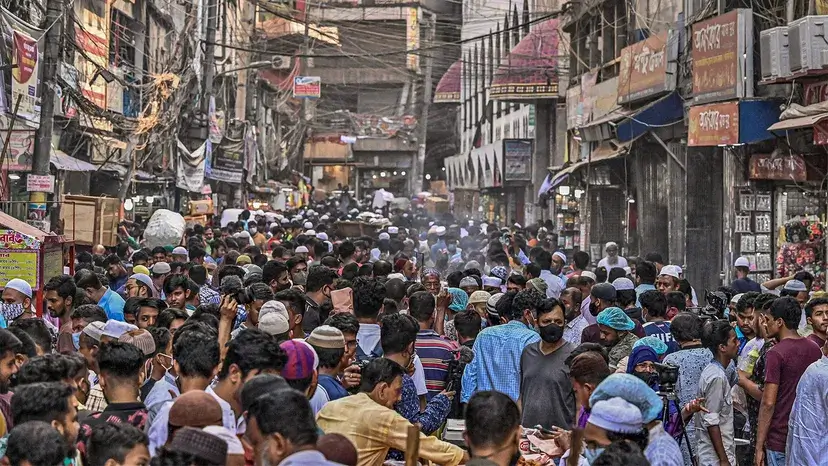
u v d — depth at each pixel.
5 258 12.12
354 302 8.96
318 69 96.25
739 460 9.35
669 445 5.62
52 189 18.27
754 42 20.98
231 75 53.22
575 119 35.97
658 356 9.09
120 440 4.77
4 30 18.91
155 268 14.66
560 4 44.44
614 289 11.34
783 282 15.43
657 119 26.22
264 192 56.97
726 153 22.48
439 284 13.21
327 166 99.62
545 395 8.35
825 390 7.82
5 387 6.53
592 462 4.65
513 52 44.22
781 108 20.16
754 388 9.03
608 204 34.31
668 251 26.88
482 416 5.22
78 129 27.11
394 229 31.33
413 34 95.12
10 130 18.34
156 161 34.41
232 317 7.54
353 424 6.16
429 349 8.91
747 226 21.81
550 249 30.00
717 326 8.47
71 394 5.16
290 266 14.42
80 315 8.92
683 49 25.30
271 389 5.08
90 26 28.56
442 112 97.50
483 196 58.84
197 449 4.30
